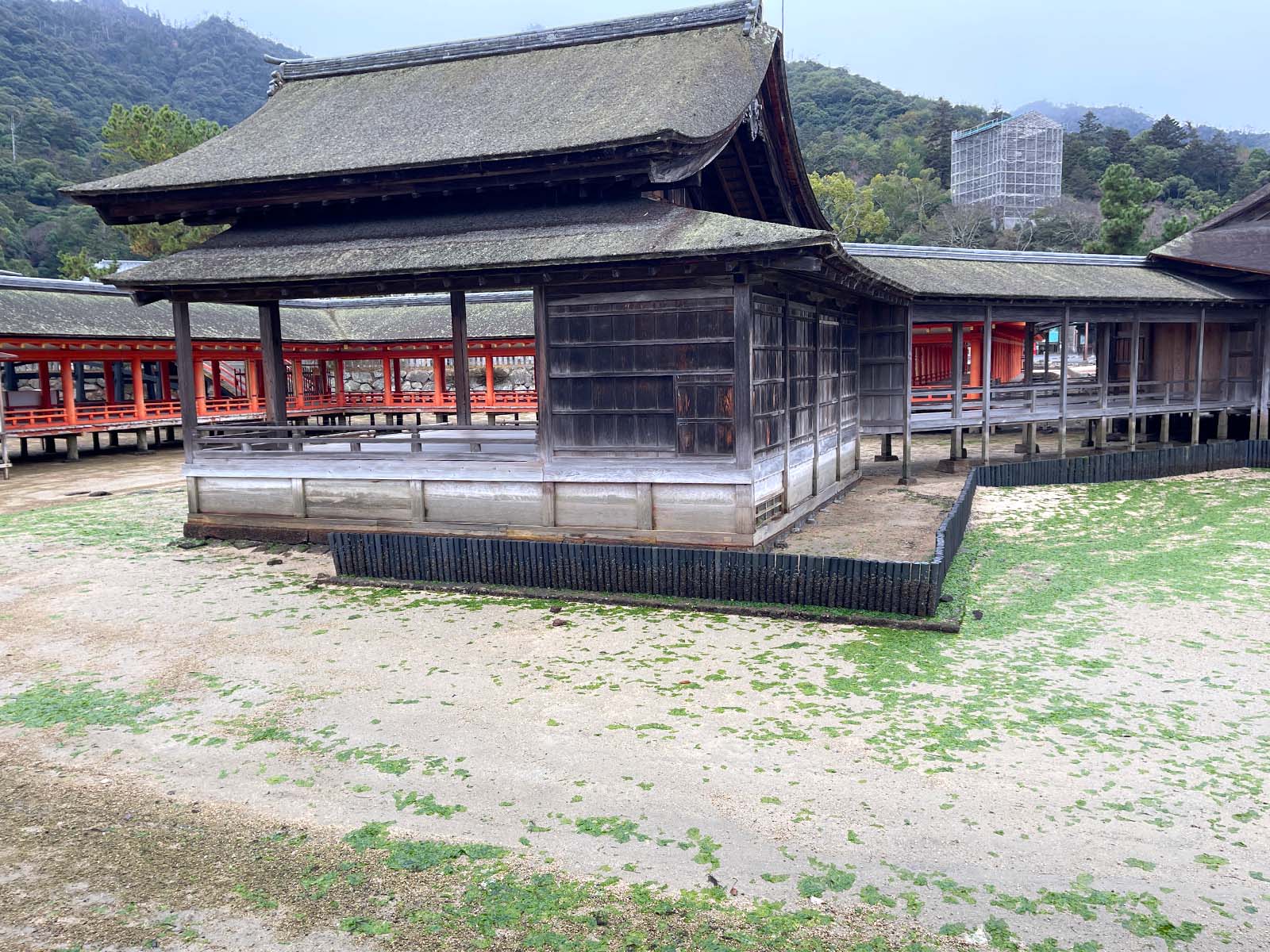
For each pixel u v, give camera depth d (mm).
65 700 8336
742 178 15305
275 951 4809
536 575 11617
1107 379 24000
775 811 6059
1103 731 7156
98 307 28016
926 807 6055
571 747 7098
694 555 10844
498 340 33531
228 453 14680
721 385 11469
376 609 11023
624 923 4941
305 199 13719
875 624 9938
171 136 58188
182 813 6266
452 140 13258
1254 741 6941
